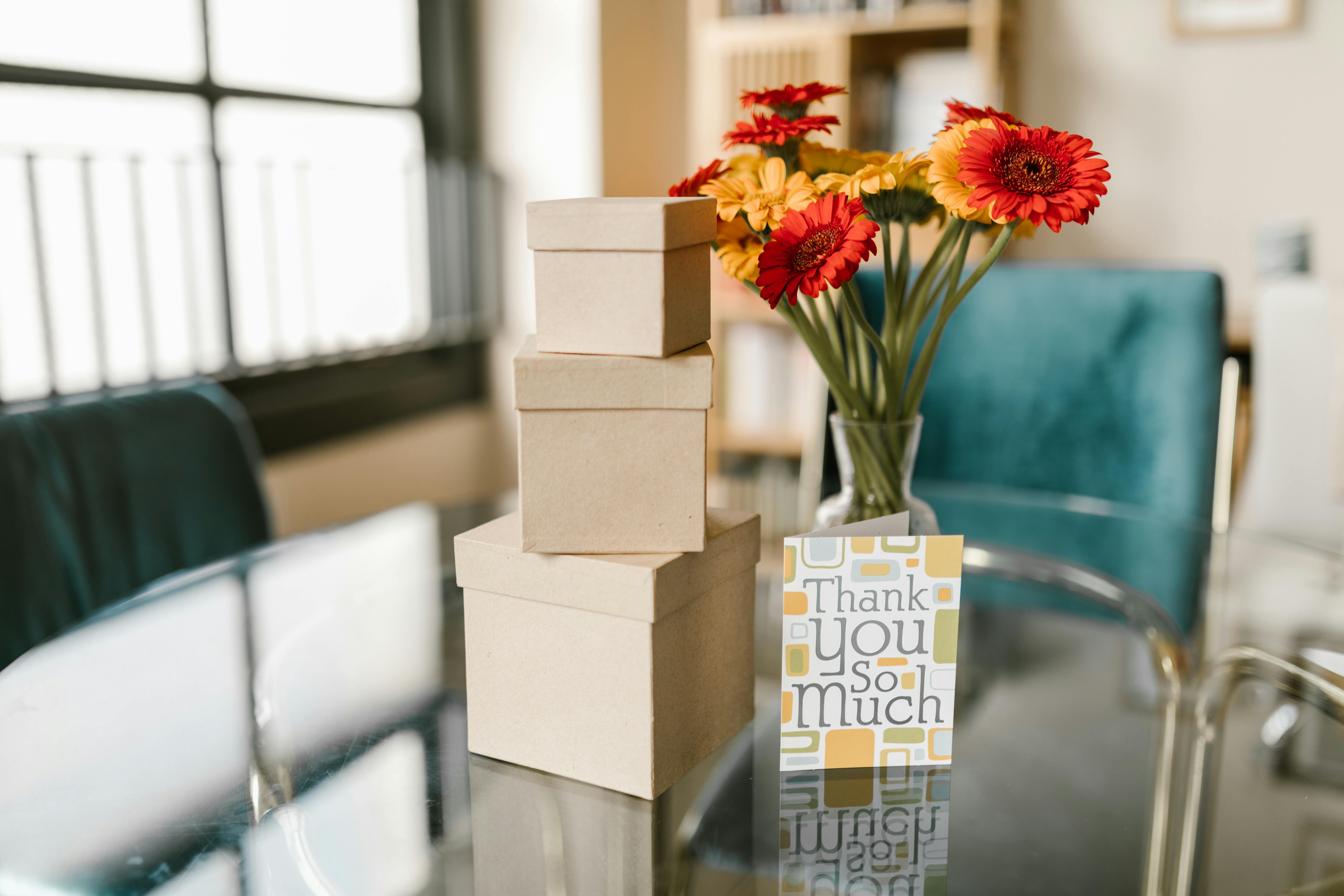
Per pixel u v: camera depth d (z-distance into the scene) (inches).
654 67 111.0
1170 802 25.5
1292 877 22.5
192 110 77.3
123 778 26.0
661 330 24.4
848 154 32.2
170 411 51.2
